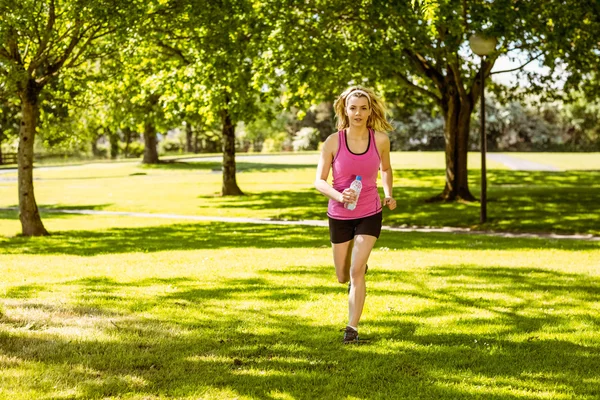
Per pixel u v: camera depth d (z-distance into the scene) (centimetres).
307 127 8306
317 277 816
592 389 407
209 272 862
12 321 556
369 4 1850
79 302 643
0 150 6481
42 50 1520
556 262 991
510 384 419
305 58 1848
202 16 1630
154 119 2514
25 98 1596
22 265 968
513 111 7312
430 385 414
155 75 2173
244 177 3950
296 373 433
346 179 525
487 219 1834
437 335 536
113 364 447
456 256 1067
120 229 1736
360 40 2062
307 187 3206
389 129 545
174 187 3259
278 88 2025
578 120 7138
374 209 527
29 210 1630
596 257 1069
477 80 2238
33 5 1423
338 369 445
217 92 1994
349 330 511
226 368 444
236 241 1405
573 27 1839
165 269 901
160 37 1617
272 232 1627
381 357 471
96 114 2186
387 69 1911
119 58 1797
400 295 699
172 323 564
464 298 685
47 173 4675
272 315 598
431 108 2719
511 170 4056
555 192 2542
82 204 2564
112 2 1445
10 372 428
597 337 533
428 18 1512
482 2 1855
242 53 1884
